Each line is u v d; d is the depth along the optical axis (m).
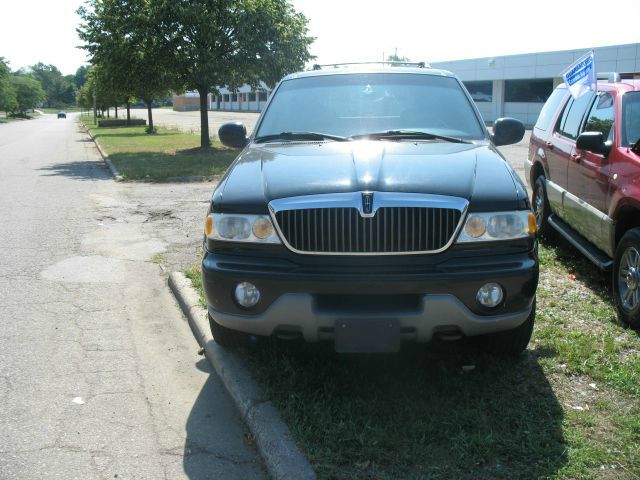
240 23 19.66
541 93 40.53
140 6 19.53
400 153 3.88
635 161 4.71
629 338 4.39
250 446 3.23
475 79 44.94
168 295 5.65
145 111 110.69
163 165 16.62
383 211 3.24
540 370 3.86
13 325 4.85
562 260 6.33
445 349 4.14
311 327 3.29
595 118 5.90
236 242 3.40
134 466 3.03
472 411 3.31
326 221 3.26
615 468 2.88
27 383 3.88
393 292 3.20
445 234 3.26
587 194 5.57
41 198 11.07
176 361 4.26
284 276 3.24
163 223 8.76
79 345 4.49
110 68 20.20
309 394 3.51
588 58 6.28
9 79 104.31
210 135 34.00
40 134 44.88
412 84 5.01
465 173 3.52
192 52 19.83
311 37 21.72
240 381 3.71
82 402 3.66
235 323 3.45
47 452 3.13
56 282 5.96
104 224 8.67
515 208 3.34
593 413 3.36
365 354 4.07
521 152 19.61
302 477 2.80
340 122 4.69
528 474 2.83
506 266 3.29
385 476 2.80
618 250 4.75
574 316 4.81
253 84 21.70
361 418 3.27
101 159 20.83
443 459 2.95
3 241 7.59
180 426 3.41
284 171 3.65
